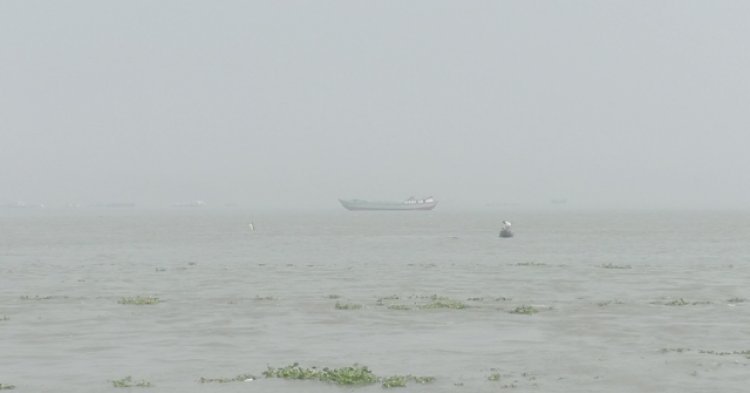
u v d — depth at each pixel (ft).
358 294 222.07
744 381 114.42
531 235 627.46
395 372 121.39
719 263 337.52
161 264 346.54
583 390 110.11
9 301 209.26
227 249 460.55
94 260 375.04
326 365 126.72
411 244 504.84
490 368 123.85
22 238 618.85
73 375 120.06
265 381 115.55
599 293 222.69
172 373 121.19
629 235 616.80
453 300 205.57
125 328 162.61
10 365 127.03
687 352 135.23
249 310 188.24
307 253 419.54
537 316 176.76
